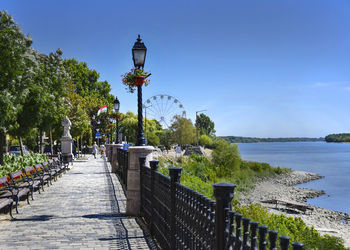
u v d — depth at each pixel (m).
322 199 30.23
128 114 89.38
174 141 82.25
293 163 78.56
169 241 4.94
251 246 2.45
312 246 9.52
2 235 6.19
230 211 2.79
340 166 69.12
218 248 2.88
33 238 6.00
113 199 10.02
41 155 17.95
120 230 6.54
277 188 35.41
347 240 16.08
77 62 55.94
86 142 54.59
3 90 12.90
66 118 24.39
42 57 21.11
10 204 7.54
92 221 7.26
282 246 2.17
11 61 13.07
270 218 10.78
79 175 16.94
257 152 162.25
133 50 8.18
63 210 8.42
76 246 5.54
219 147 36.56
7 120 13.67
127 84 8.38
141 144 8.12
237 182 32.78
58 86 21.53
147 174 7.02
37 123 17.00
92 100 49.19
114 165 18.53
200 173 25.41
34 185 10.07
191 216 3.93
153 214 6.21
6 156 15.33
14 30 13.09
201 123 141.38
